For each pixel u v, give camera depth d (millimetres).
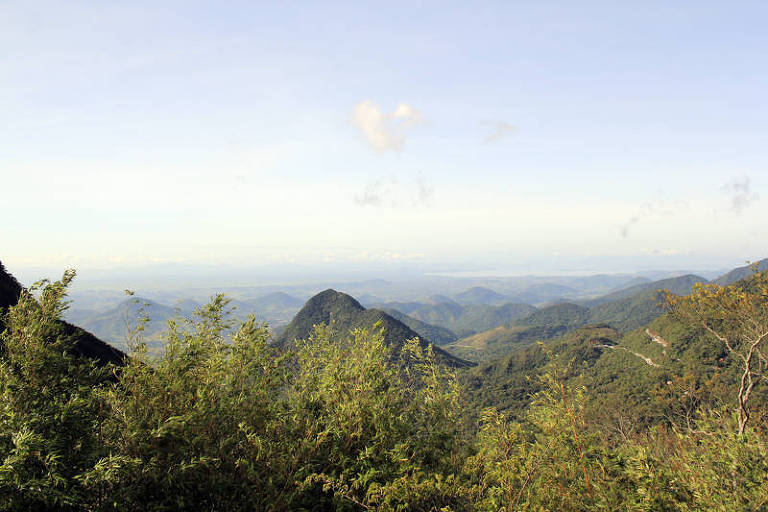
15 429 4184
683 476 5773
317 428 6020
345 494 5324
